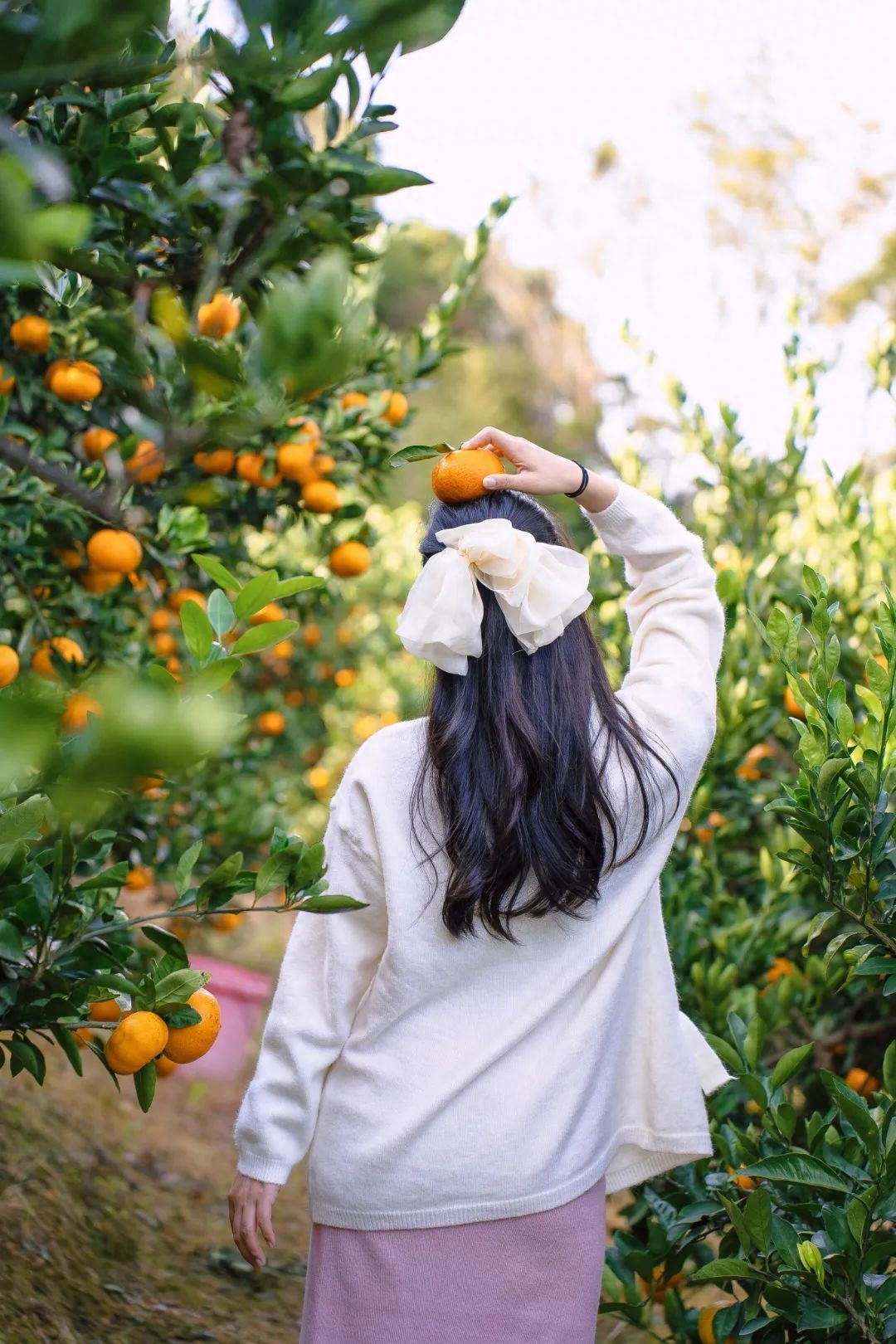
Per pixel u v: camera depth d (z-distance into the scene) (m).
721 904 2.45
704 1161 1.82
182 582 2.77
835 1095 1.51
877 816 1.62
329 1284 1.41
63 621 2.44
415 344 2.84
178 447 1.42
